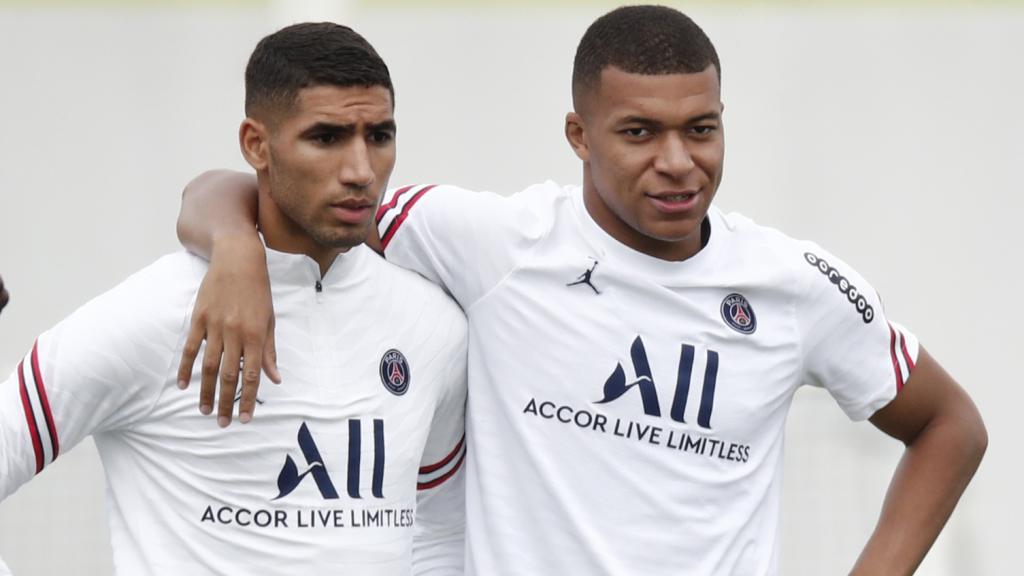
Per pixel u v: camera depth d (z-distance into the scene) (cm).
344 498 1355
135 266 3222
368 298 1400
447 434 1488
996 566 2762
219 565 1334
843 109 3366
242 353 1298
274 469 1341
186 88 3309
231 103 3322
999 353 3145
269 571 1337
